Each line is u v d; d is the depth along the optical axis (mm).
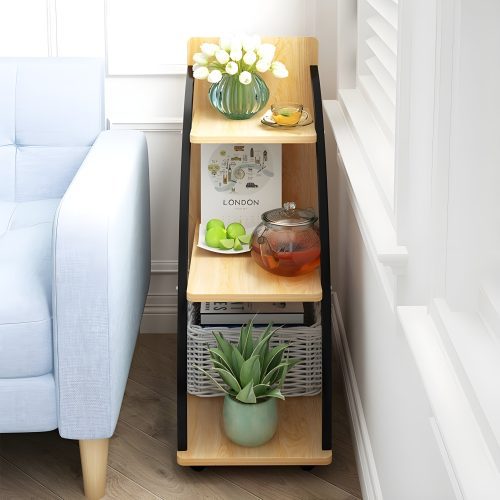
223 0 2707
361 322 2252
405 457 1604
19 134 2539
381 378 1896
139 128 2822
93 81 2549
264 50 2355
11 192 2543
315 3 2682
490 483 915
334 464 2293
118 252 2020
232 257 2387
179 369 2207
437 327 1160
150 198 2881
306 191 2602
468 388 1001
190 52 2514
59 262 1926
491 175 1104
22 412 2033
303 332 2361
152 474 2256
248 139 2244
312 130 2289
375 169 1704
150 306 2986
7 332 1968
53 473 2260
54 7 2717
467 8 1059
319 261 2273
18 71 2541
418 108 1380
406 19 1367
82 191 2037
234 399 2219
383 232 1570
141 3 2717
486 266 1131
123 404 2559
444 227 1144
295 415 2377
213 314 2391
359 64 2252
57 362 1995
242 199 2529
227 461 2211
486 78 1076
